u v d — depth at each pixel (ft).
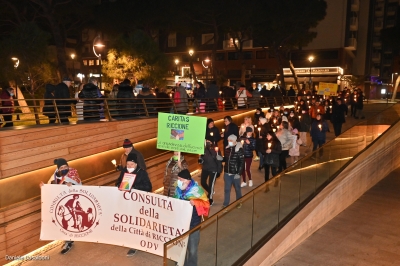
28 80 58.90
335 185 40.09
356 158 47.11
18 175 20.13
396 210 45.39
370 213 43.96
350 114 85.10
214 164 26.14
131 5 90.43
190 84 98.07
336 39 149.07
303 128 50.90
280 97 74.74
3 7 69.62
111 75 75.10
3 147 19.47
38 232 21.30
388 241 35.73
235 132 30.60
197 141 19.17
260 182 34.96
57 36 69.77
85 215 19.48
